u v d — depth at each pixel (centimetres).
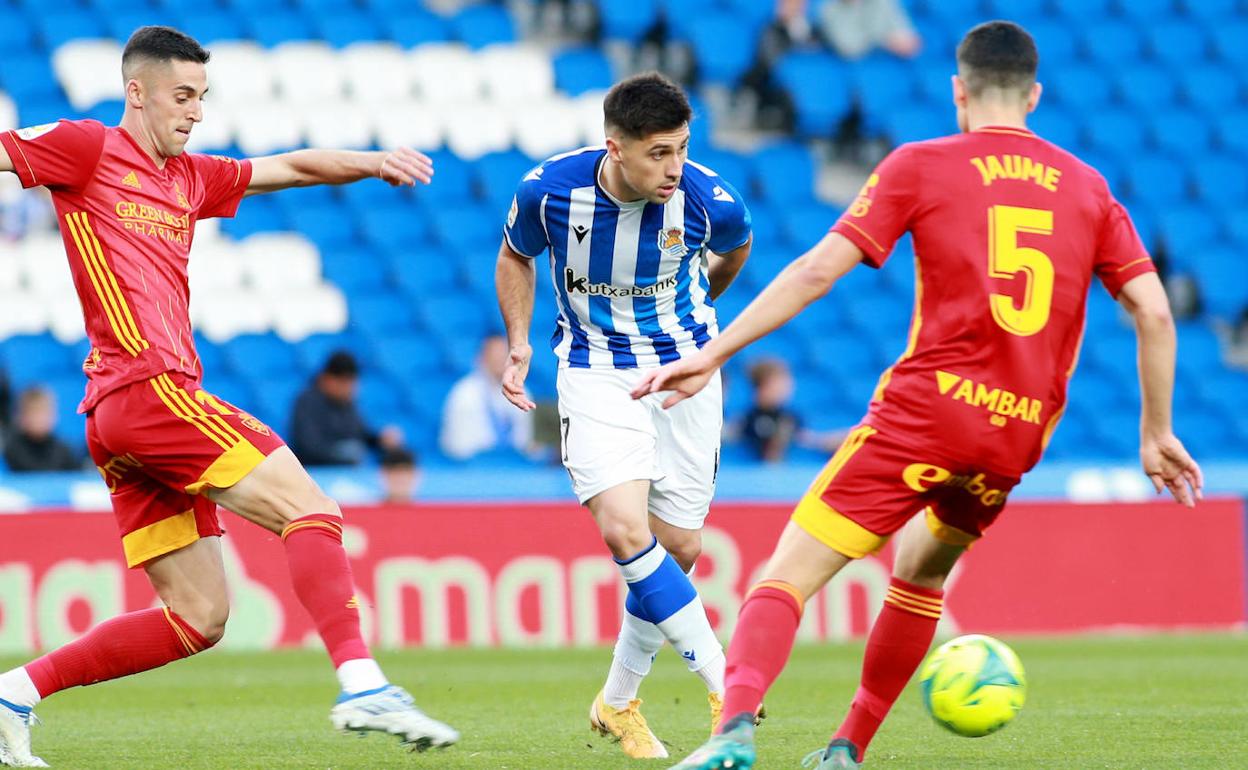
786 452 4812
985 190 1447
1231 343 6147
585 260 1866
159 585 1745
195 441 1631
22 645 3491
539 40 6450
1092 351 5747
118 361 1664
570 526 3769
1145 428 1510
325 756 1822
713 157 6122
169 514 1727
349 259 5578
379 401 5197
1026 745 1894
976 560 3959
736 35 6456
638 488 1811
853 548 1451
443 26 6328
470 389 4578
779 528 3841
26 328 5150
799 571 1455
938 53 6625
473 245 5731
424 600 3691
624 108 1725
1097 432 5522
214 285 5394
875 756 1791
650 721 2245
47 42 5888
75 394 4975
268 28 6134
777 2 6588
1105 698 2497
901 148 1485
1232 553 4109
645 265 1869
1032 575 3978
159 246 1697
